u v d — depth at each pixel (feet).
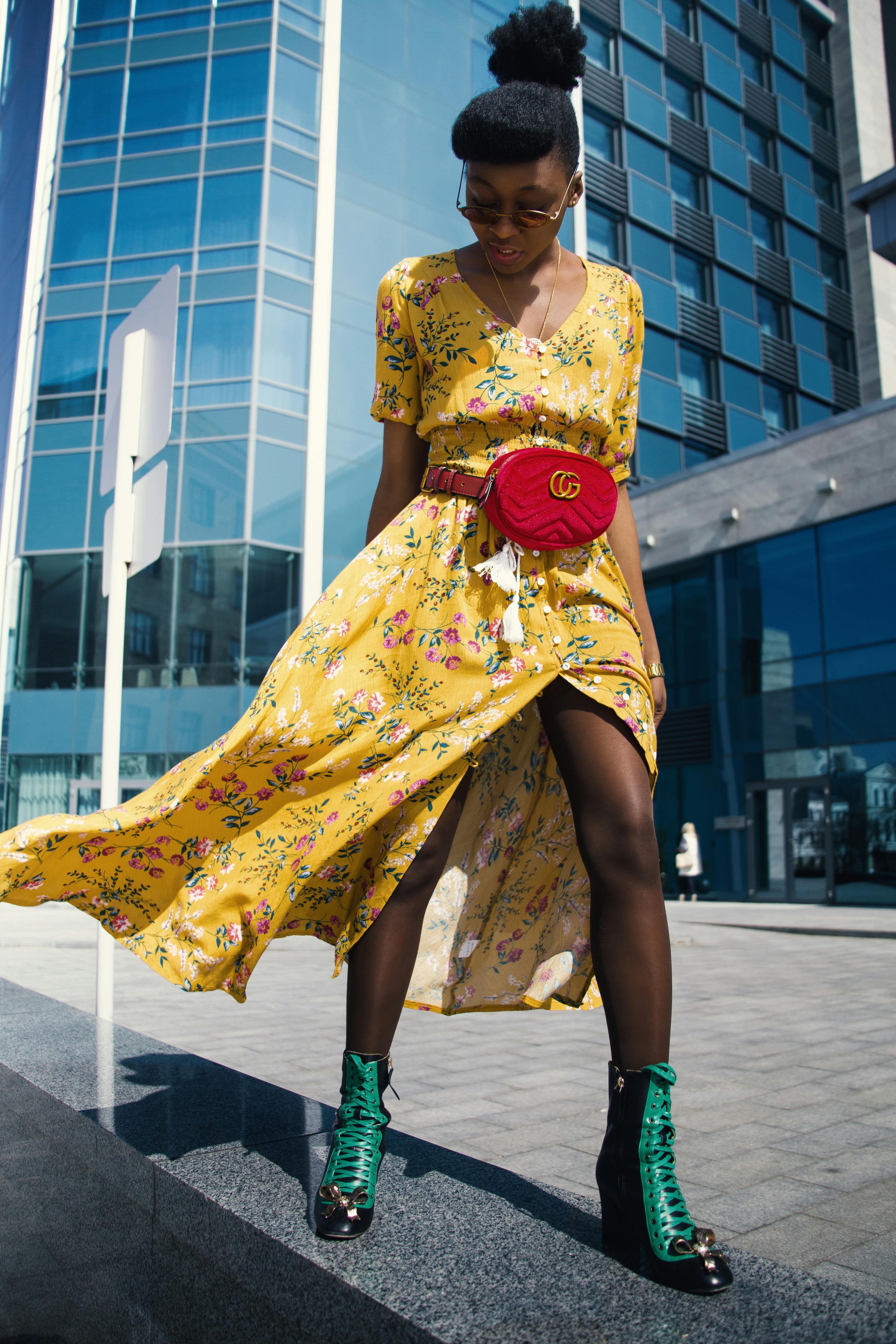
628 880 4.51
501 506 4.76
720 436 78.59
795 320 87.30
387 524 5.72
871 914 45.44
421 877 4.80
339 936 5.35
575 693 4.80
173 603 57.57
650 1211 3.88
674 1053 14.85
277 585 57.11
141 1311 5.15
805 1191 8.89
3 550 64.39
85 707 59.26
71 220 63.00
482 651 4.87
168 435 10.71
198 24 62.28
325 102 61.16
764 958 28.27
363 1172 4.41
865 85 98.48
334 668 5.01
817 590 55.16
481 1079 13.30
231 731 4.74
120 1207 5.49
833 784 53.36
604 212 75.66
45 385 62.59
